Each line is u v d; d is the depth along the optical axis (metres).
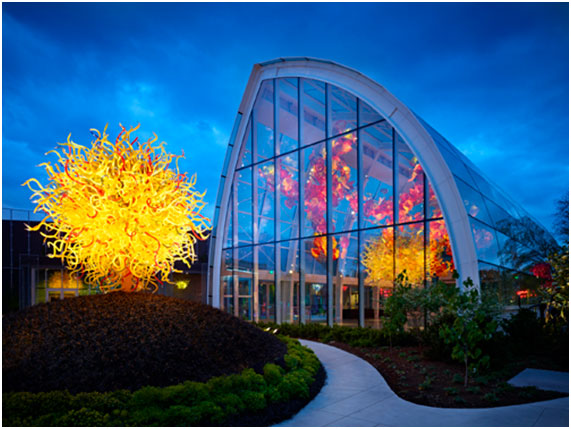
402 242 15.71
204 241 30.17
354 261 17.30
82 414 6.02
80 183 9.11
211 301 23.56
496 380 9.23
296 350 10.72
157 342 8.14
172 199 9.94
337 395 8.60
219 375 7.95
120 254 9.27
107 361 7.35
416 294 12.63
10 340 7.61
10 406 5.93
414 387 8.95
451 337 8.91
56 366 7.05
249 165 22.88
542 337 13.38
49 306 9.09
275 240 20.78
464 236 13.94
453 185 14.39
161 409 6.43
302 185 19.98
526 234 19.58
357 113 18.06
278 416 7.06
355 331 15.75
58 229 9.48
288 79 21.53
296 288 19.42
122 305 9.24
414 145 15.68
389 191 16.39
